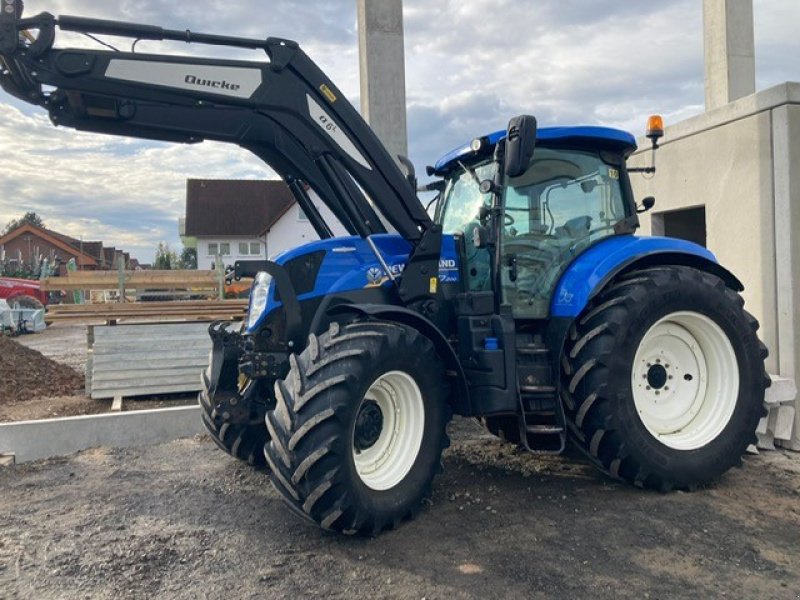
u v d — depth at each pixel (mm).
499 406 3855
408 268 4117
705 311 4227
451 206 4828
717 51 9523
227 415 4012
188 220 40406
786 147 4973
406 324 3781
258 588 2918
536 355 4109
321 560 3186
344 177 4223
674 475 3988
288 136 4312
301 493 3197
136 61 3729
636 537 3379
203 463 4809
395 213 4082
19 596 2875
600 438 3930
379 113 7527
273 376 3939
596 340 3943
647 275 4164
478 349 3926
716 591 2820
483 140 4238
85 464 4820
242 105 3957
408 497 3551
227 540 3441
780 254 5055
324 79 4090
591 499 3949
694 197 5934
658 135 4551
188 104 3898
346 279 4094
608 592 2824
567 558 3154
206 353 7438
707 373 4383
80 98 3834
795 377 4957
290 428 3205
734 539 3338
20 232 51906
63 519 3768
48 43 3562
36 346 15000
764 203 5176
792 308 4957
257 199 42344
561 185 4449
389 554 3236
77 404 6977
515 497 4000
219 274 8500
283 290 3926
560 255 4359
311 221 4965
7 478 4527
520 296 4238
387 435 3695
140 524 3680
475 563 3121
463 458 4809
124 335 7219
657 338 4332
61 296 24281
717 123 5613
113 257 58656
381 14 7512
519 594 2818
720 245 5645
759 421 4477
